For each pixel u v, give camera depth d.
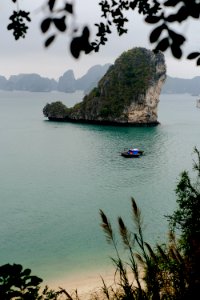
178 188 14.33
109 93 134.50
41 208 39.69
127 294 4.10
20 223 35.09
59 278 24.59
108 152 75.25
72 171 58.47
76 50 2.05
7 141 90.00
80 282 23.75
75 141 90.12
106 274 24.73
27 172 57.81
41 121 140.12
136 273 4.14
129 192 46.06
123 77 136.12
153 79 131.00
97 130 112.94
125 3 5.14
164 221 35.19
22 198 43.53
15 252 29.05
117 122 129.00
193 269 3.50
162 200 42.59
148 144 85.31
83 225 34.59
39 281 4.16
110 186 49.00
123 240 4.16
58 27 1.99
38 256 28.31
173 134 103.62
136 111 127.00
